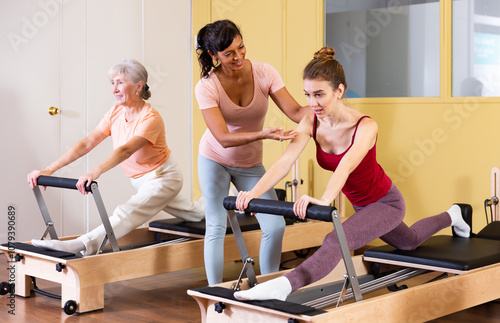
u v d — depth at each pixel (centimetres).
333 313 218
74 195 491
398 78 437
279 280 234
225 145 282
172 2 538
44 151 479
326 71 242
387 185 269
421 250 295
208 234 313
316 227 412
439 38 414
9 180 473
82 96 492
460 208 329
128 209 347
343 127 251
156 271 337
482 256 283
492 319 300
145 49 523
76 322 293
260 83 300
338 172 236
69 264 303
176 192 364
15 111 471
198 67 546
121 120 355
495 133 394
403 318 245
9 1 466
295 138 261
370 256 302
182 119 548
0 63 468
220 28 273
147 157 355
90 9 491
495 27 390
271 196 313
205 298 249
